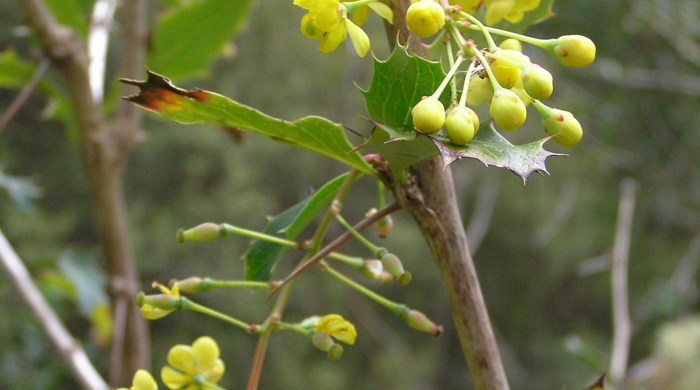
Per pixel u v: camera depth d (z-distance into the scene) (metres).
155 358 14.84
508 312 15.98
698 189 10.45
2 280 2.88
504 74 1.17
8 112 2.47
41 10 2.60
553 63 8.46
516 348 15.86
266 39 16.28
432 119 1.06
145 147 16.67
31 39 2.73
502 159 1.06
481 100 1.20
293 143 1.36
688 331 4.52
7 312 9.41
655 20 8.21
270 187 16.56
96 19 2.93
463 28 1.18
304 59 16.11
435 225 1.30
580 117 9.84
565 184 12.85
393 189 1.33
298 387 15.08
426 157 1.23
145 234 15.98
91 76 2.82
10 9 13.05
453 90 1.13
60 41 2.63
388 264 1.34
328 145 1.32
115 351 2.59
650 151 10.46
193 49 3.04
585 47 1.18
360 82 13.42
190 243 15.90
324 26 1.20
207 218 16.06
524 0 1.36
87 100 2.73
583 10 8.15
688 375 4.38
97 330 3.47
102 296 3.44
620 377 2.85
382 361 15.27
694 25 8.27
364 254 14.62
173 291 1.38
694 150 10.34
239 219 16.06
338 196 1.39
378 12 1.29
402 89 1.17
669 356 4.46
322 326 1.35
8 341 9.32
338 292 14.87
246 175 16.23
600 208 13.07
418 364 15.48
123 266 2.77
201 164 16.73
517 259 15.55
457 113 1.07
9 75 2.89
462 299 1.31
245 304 15.05
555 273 15.30
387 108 1.19
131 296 2.76
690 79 9.16
